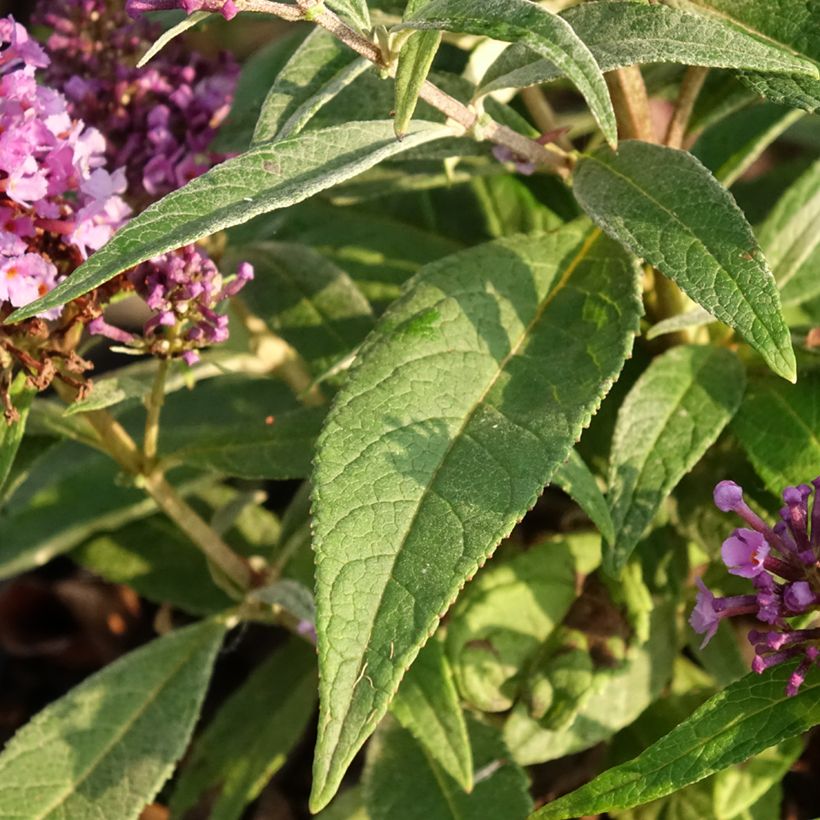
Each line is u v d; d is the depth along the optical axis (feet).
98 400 0.94
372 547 0.78
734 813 1.08
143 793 1.05
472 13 0.76
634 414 0.97
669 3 0.92
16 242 0.86
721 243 0.83
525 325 0.89
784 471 0.99
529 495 0.79
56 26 1.09
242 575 1.14
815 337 1.00
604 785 0.79
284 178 0.82
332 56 0.91
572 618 1.08
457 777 0.97
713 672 1.10
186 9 0.78
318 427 1.07
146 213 0.78
